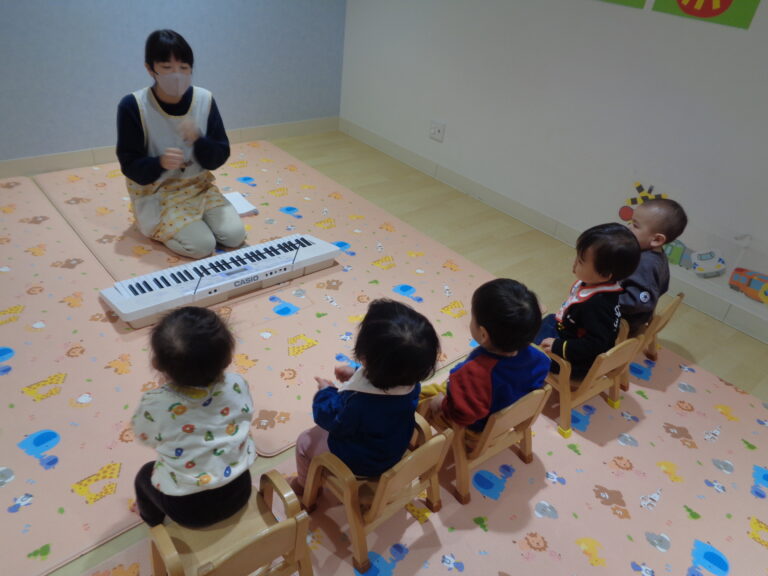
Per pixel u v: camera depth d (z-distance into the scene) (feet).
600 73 9.20
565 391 6.09
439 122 12.16
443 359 7.19
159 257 8.31
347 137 14.46
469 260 9.61
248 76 12.32
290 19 12.32
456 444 5.13
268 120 13.28
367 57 13.26
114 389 6.03
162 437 3.67
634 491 5.77
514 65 10.37
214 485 3.71
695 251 8.97
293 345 7.02
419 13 11.64
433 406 5.49
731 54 7.69
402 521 5.14
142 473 4.26
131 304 6.78
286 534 3.59
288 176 11.54
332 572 4.65
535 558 4.98
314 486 4.83
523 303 4.61
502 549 5.01
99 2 9.67
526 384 4.96
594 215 10.09
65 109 10.20
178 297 7.07
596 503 5.58
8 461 5.15
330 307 7.81
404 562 4.80
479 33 10.73
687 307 9.23
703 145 8.36
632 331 6.88
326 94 14.11
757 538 5.45
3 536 4.56
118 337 6.73
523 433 5.59
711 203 8.54
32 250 8.05
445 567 4.80
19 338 6.50
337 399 4.41
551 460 6.01
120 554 4.53
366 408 4.18
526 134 10.64
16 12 8.98
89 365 6.29
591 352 5.87
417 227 10.52
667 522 5.48
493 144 11.29
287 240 8.64
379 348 3.95
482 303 4.67
